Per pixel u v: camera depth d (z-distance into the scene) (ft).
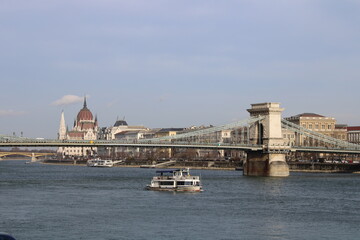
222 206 476.54
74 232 360.69
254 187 650.84
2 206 462.60
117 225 384.47
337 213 443.32
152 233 360.07
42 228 371.35
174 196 546.67
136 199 518.78
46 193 562.25
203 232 364.79
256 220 408.87
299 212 447.42
